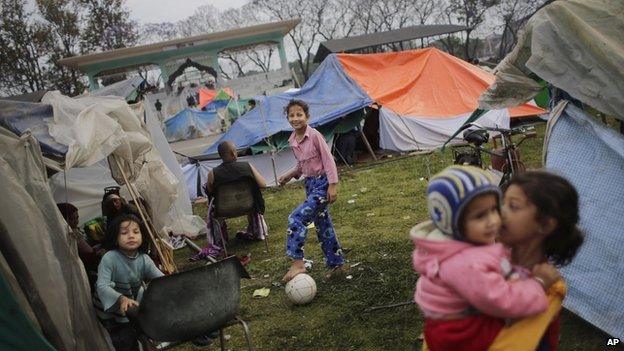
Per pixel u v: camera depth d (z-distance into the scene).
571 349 3.55
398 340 4.00
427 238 1.91
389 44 31.02
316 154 5.10
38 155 3.67
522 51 4.52
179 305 3.29
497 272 1.80
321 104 12.91
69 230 3.65
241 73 37.09
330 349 4.07
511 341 1.85
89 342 3.61
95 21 31.86
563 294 2.00
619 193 3.68
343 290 5.10
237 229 8.59
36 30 29.75
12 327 3.33
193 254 7.61
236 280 3.54
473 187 1.76
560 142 4.05
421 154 12.38
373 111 13.93
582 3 3.99
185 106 27.42
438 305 1.90
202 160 11.98
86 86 31.09
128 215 3.87
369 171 11.60
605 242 3.64
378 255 5.92
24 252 3.42
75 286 3.58
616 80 3.69
